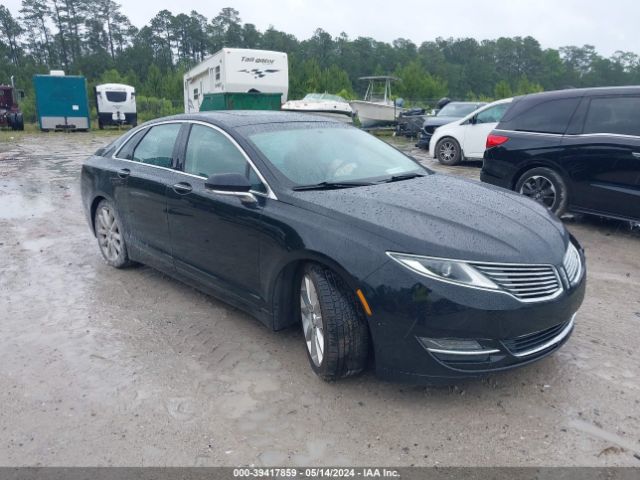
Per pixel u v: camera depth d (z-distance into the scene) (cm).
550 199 690
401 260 291
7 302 458
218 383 333
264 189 365
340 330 309
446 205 343
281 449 274
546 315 297
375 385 330
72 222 729
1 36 10119
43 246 619
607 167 627
